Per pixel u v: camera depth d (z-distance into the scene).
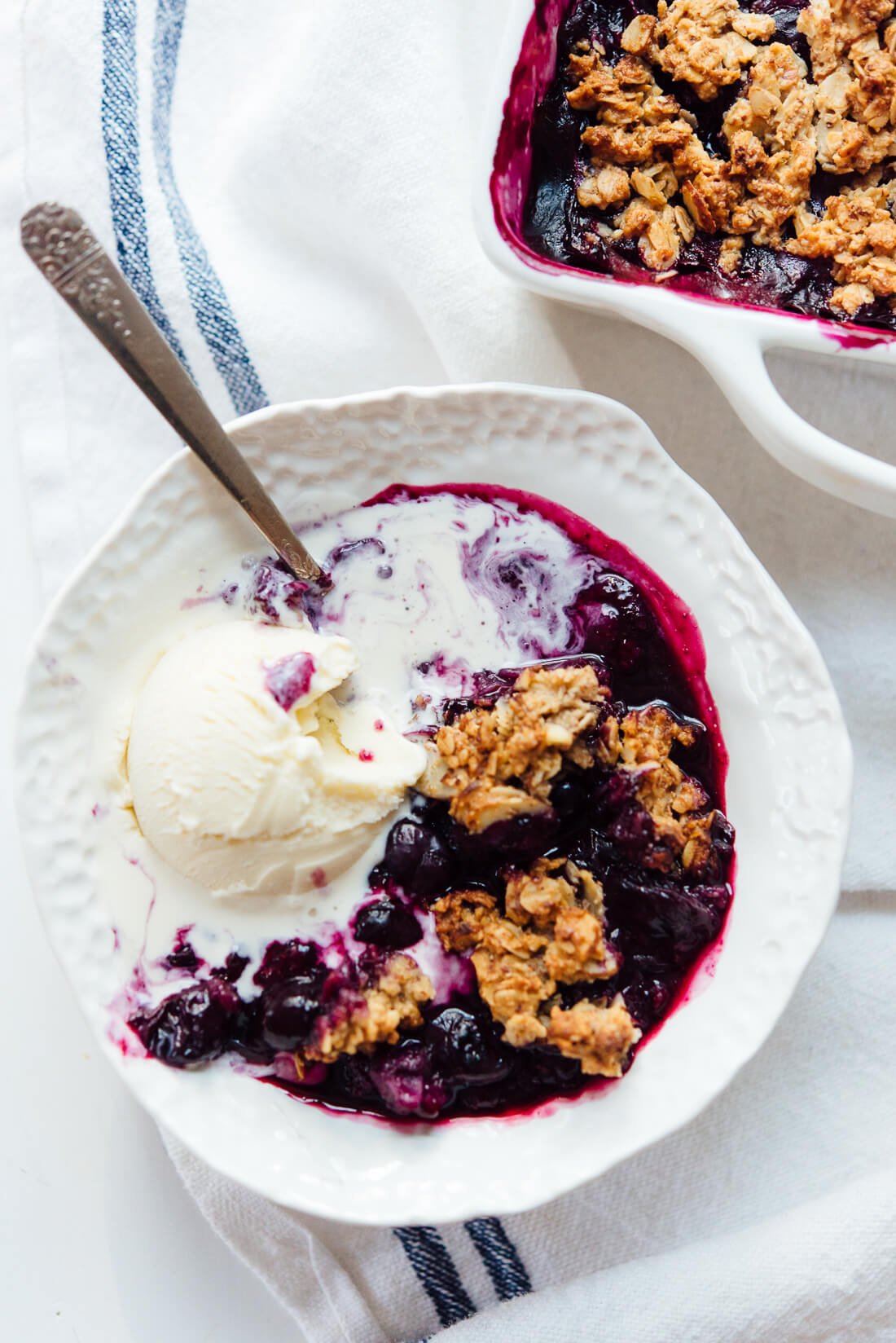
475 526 0.64
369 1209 0.62
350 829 0.62
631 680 0.64
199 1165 0.67
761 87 0.63
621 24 0.64
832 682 0.65
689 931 0.62
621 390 0.67
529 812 0.61
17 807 0.62
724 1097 0.68
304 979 0.62
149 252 0.68
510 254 0.63
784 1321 0.65
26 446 0.69
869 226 0.63
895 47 0.63
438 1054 0.62
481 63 0.68
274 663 0.62
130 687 0.63
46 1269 0.69
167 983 0.62
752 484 0.68
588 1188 0.68
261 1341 0.69
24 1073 0.69
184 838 0.62
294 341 0.68
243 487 0.62
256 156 0.68
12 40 0.69
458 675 0.64
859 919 0.68
